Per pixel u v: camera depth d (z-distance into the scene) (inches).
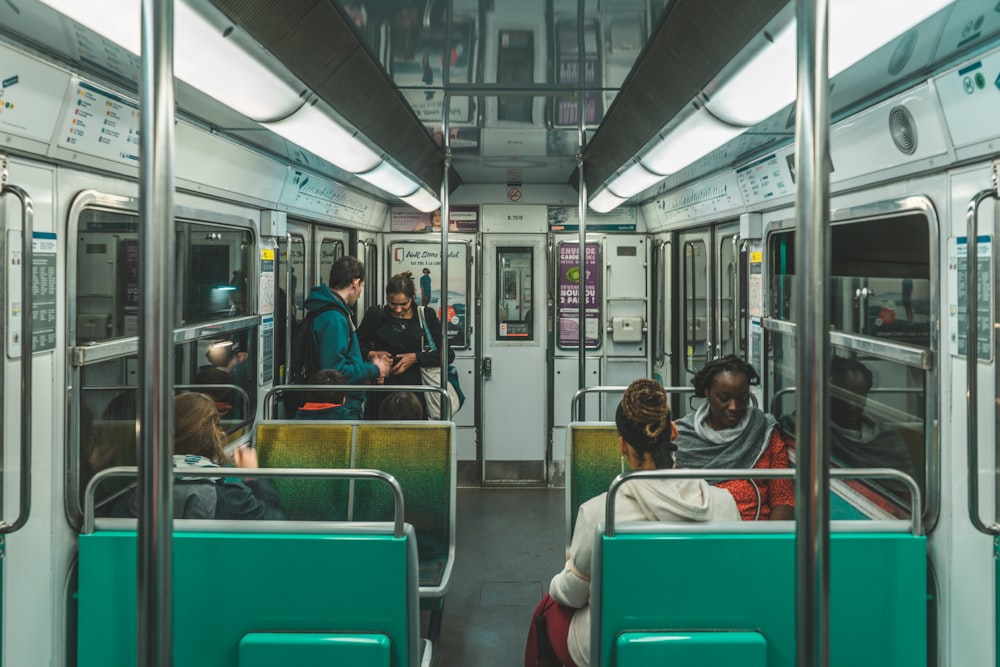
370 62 152.4
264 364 225.9
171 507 69.7
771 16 93.2
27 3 91.4
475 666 179.6
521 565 243.6
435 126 222.8
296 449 181.3
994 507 113.0
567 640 113.5
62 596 123.3
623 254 346.9
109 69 119.3
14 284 112.3
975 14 92.4
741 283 232.5
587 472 176.6
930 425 127.8
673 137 157.1
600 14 129.4
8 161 111.2
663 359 331.9
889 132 133.1
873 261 153.3
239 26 98.0
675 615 103.1
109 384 141.0
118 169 138.7
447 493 178.4
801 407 68.4
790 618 103.1
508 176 326.0
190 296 181.0
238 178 196.7
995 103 105.7
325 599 107.1
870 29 85.8
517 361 346.9
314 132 148.6
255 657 105.1
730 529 103.6
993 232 107.5
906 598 109.3
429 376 278.1
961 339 119.9
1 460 110.0
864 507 157.4
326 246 289.9
